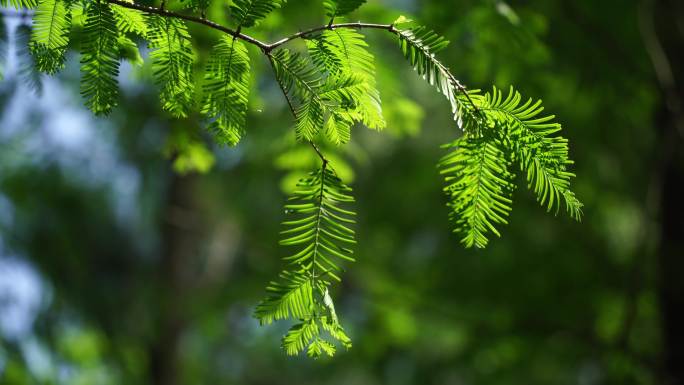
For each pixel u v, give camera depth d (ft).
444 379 23.13
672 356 14.28
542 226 22.03
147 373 26.96
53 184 20.56
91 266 24.08
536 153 4.44
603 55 13.02
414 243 26.76
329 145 9.11
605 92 13.94
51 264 19.76
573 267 20.66
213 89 4.49
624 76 13.41
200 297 28.07
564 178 4.45
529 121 4.36
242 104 4.52
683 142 13.94
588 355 18.43
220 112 4.51
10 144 19.07
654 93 13.69
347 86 4.38
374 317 22.94
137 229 27.32
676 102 12.89
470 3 9.35
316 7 8.41
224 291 29.43
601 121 17.19
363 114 4.54
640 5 13.08
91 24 4.39
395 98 9.86
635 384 15.85
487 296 20.49
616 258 20.74
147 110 12.16
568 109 16.66
